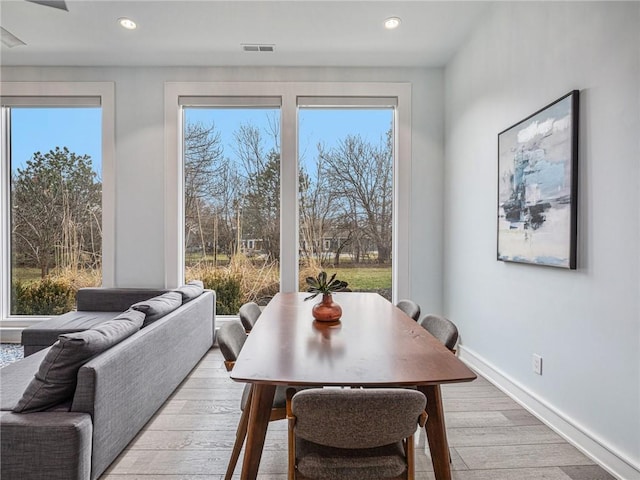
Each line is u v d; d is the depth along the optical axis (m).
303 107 3.80
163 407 2.41
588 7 1.82
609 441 1.72
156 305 2.44
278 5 2.73
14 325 3.76
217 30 3.07
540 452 1.91
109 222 3.72
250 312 2.26
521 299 2.42
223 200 3.86
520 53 2.40
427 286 3.79
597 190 1.77
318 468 1.18
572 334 1.95
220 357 3.39
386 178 3.85
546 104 2.15
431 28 3.05
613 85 1.68
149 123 3.72
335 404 1.06
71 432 1.45
